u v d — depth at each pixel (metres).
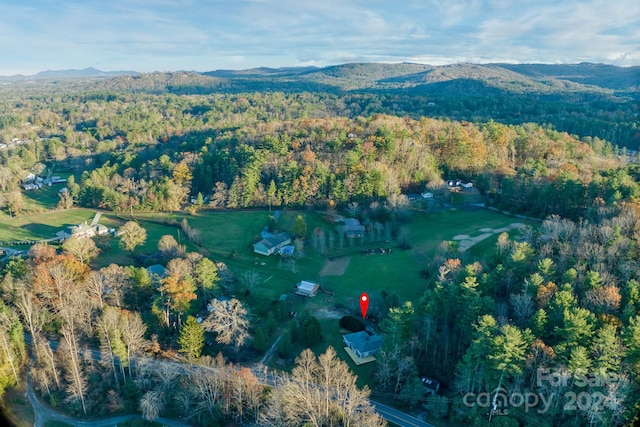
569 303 61.19
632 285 62.53
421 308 72.12
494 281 74.25
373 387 67.31
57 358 71.25
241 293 93.88
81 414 65.69
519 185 130.88
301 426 56.16
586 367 53.28
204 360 68.94
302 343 77.75
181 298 78.94
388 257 108.31
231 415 64.44
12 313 75.62
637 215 83.25
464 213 131.38
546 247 79.94
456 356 70.06
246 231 126.31
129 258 108.88
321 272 103.75
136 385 68.00
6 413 64.81
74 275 88.31
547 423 55.03
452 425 60.03
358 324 80.88
